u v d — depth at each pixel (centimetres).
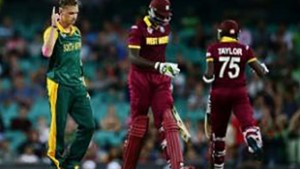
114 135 6719
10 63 7925
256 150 4078
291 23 9206
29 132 6694
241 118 4138
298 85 7419
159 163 6159
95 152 6312
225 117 4200
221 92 4159
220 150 4216
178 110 7369
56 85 3834
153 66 3800
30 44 8275
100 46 8200
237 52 4156
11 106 7344
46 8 9244
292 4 9362
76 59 3859
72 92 3847
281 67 7862
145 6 9250
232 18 8794
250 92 7175
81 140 3891
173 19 9150
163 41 3878
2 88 7631
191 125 6931
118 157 6256
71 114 3891
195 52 8362
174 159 3725
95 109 7394
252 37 8369
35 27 8825
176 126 3797
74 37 3850
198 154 6322
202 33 8525
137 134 3878
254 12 9269
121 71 7775
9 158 6500
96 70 7919
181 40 8562
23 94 7556
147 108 3881
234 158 5956
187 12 9175
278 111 6550
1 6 9169
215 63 4156
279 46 8325
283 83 7138
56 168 3872
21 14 9150
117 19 8575
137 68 3875
